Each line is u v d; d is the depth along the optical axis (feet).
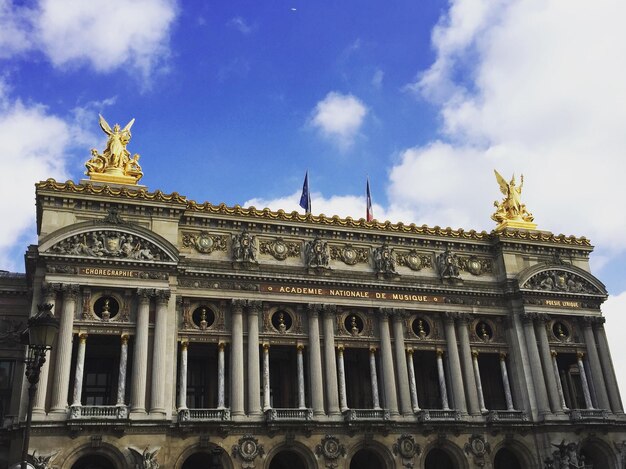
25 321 175.01
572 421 191.01
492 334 200.75
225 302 173.17
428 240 201.16
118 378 157.99
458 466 180.45
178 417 156.46
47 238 156.46
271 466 180.86
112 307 162.09
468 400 188.24
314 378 173.58
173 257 165.17
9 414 161.17
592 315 209.15
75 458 143.02
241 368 166.50
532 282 204.95
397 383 182.50
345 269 189.26
